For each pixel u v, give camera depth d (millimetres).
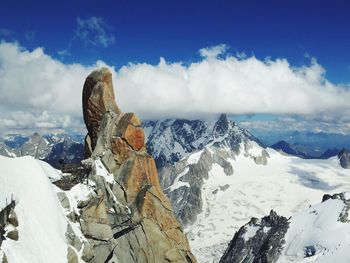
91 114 85500
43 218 63656
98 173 77875
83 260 66375
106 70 86562
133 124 80750
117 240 72875
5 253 54094
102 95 84750
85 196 73062
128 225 73812
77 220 70500
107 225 71438
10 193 62219
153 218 74875
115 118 82562
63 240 65000
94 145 85688
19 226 58969
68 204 70812
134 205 75250
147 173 78500
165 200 77188
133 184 76938
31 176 67750
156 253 73250
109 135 81125
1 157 67500
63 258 62375
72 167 80625
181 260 74625
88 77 86938
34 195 65312
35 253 58125
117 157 79500
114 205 75125
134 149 79812
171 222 76188
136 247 72812
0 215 56812
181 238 76312
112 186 77000
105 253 69938
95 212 71562
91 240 70062
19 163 68438
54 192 70688
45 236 61844
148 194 75688
